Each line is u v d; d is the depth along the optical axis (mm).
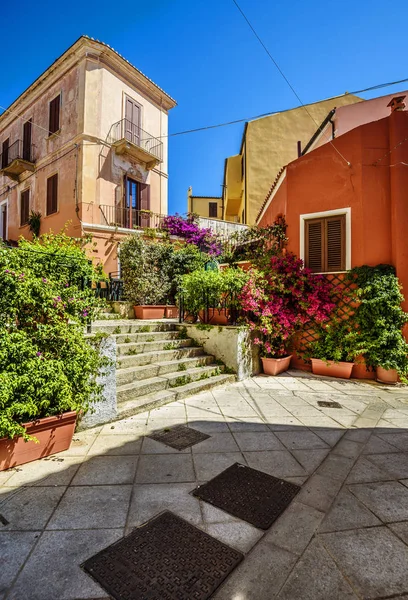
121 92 13867
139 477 2781
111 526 2154
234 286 6621
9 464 2881
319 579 1766
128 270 9219
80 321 3693
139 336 6086
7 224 16750
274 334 7203
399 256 6570
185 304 7453
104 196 13062
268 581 1749
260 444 3494
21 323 3197
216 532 2123
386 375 6355
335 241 7316
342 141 7250
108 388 3971
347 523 2236
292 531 2146
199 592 1672
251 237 9906
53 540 2016
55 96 13891
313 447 3445
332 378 6711
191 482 2719
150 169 15055
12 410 2781
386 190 6855
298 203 7824
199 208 27641
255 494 2559
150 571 1798
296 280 7336
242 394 5402
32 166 14742
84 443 3424
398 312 6348
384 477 2854
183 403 4844
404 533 2146
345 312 6949
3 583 1703
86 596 1646
